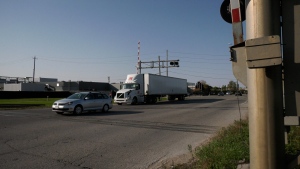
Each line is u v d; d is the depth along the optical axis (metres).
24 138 7.94
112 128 10.11
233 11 2.20
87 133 8.93
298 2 1.81
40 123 11.59
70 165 5.15
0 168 4.91
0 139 7.76
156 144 7.20
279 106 1.72
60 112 16.83
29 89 69.94
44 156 5.81
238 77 2.07
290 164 1.74
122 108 21.91
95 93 17.44
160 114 16.09
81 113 16.59
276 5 1.79
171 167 4.79
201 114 15.98
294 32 1.81
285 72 1.82
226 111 18.05
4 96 45.56
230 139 6.31
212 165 4.45
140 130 9.62
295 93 1.77
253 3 1.80
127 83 29.98
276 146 1.70
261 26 1.75
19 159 5.55
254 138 1.77
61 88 76.38
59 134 8.70
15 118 13.64
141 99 29.98
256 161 1.75
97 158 5.70
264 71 1.73
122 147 6.82
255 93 1.76
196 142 7.44
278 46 1.64
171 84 37.47
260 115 1.74
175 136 8.41
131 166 5.13
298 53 1.79
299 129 6.88
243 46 2.06
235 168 4.27
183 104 28.03
